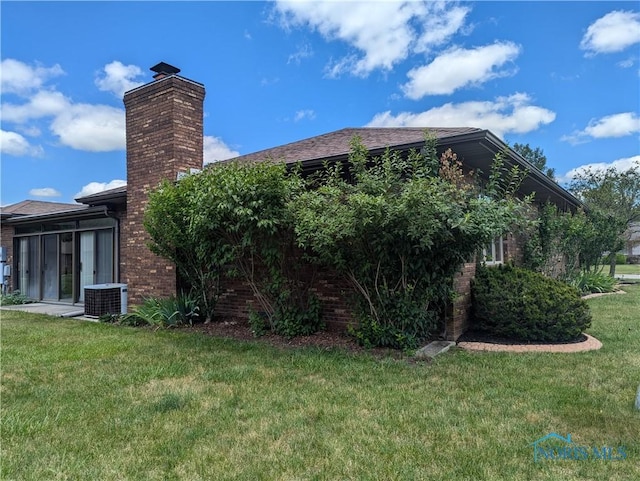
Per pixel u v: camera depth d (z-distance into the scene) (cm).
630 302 1091
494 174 598
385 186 549
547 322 630
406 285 598
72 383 469
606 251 1639
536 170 784
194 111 905
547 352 583
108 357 579
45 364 547
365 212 519
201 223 655
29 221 1292
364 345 604
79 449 315
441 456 298
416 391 429
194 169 890
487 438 325
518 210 577
